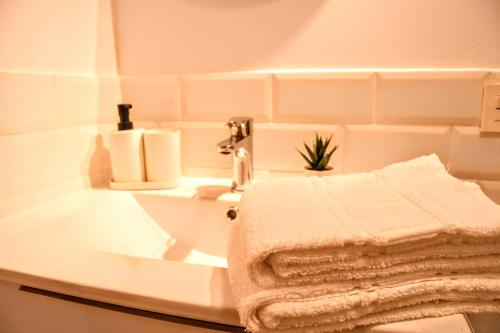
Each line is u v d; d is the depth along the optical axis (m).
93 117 0.80
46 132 0.69
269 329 0.35
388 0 0.70
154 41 0.84
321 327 0.35
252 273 0.35
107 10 0.83
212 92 0.82
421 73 0.70
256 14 0.77
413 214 0.39
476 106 0.68
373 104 0.73
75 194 0.76
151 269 0.44
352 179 0.53
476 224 0.36
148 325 0.41
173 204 0.75
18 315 0.48
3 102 0.60
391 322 0.36
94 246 0.65
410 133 0.72
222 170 0.86
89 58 0.79
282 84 0.77
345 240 0.34
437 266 0.36
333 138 0.77
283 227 0.37
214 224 0.73
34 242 0.53
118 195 0.76
